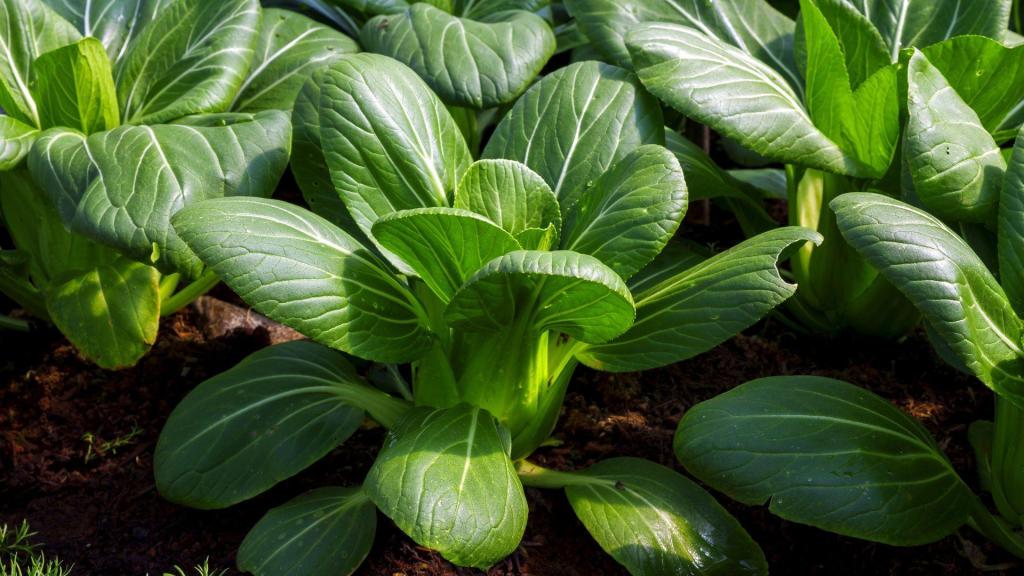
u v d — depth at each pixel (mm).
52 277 1275
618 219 1168
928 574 1183
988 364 1103
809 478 1132
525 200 1186
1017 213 1157
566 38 1466
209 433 1188
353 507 1176
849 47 1312
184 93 1273
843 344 1337
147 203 1177
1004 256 1157
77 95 1246
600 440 1259
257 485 1172
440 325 1185
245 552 1154
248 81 1343
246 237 1115
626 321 1124
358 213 1182
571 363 1187
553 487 1201
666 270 1273
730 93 1240
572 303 1122
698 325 1142
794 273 1341
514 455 1202
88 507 1212
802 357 1334
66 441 1249
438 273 1153
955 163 1179
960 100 1205
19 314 1350
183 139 1209
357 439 1256
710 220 1486
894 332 1318
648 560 1146
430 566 1179
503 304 1125
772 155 1237
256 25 1307
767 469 1136
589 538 1199
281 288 1111
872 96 1233
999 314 1119
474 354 1165
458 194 1178
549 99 1247
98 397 1278
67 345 1313
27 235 1282
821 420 1154
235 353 1312
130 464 1237
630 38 1260
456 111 1410
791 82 1344
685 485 1182
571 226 1211
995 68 1250
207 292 1375
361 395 1212
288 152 1225
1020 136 1169
